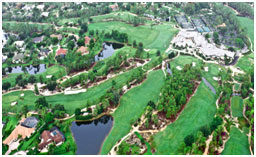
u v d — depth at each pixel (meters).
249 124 164.88
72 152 148.75
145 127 164.50
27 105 191.12
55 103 193.00
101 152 149.38
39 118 175.25
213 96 194.62
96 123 172.75
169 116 169.25
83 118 172.50
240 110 178.62
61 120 174.00
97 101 188.50
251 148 147.00
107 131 165.50
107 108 183.88
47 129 164.50
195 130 161.25
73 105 190.00
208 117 172.75
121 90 199.12
